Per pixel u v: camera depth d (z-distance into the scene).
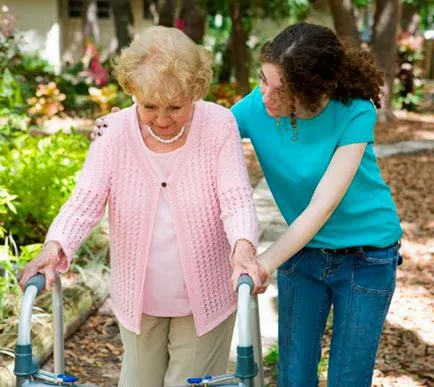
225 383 2.33
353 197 2.90
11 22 13.98
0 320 4.42
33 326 4.39
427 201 9.72
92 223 2.66
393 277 2.99
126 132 2.67
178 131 2.61
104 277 5.53
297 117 2.83
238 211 2.58
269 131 2.93
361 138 2.76
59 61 24.77
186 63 2.38
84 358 4.63
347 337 2.97
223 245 2.79
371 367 3.02
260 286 2.43
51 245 2.52
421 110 19.70
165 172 2.67
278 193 3.03
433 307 5.75
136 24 27.05
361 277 2.95
